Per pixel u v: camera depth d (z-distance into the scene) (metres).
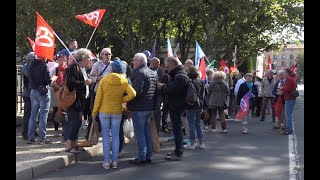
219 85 12.08
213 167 7.58
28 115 8.84
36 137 9.30
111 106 7.11
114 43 32.94
